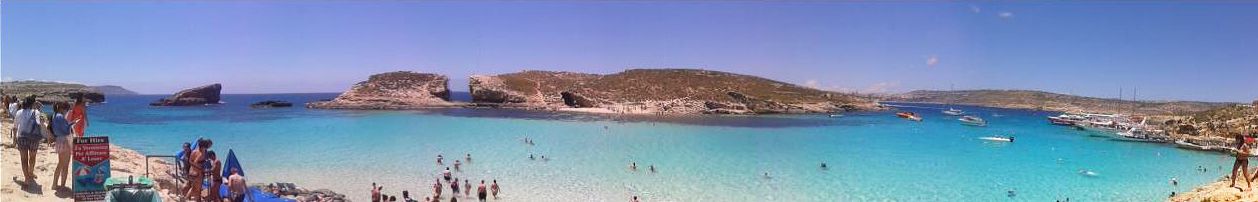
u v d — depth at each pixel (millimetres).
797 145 57844
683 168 40938
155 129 70438
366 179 35812
